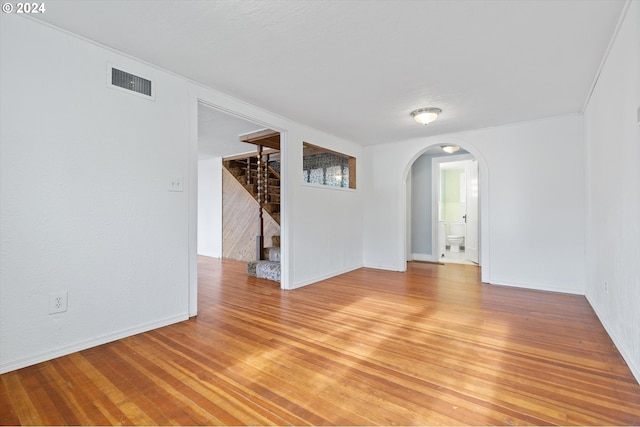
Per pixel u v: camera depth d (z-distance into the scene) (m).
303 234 4.31
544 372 1.93
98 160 2.31
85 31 2.14
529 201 4.11
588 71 2.69
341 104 3.50
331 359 2.11
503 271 4.28
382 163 5.48
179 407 1.59
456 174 8.23
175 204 2.80
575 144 3.80
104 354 2.17
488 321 2.85
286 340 2.43
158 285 2.68
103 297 2.34
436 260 6.34
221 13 1.93
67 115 2.15
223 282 4.53
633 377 1.87
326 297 3.69
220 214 7.06
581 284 3.78
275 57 2.48
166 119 2.73
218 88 3.09
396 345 2.34
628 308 2.02
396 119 4.05
